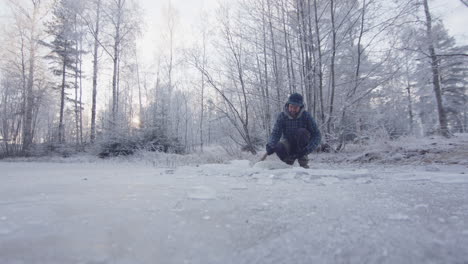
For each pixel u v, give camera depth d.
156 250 0.68
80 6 13.77
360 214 1.05
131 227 0.89
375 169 3.51
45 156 12.96
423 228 0.85
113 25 14.77
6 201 1.37
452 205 1.20
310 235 0.80
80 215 1.05
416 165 3.93
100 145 10.22
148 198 1.44
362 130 6.71
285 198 1.42
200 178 2.52
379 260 0.61
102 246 0.71
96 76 15.60
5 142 13.73
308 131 3.70
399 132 7.06
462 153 4.18
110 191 1.71
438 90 12.81
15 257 0.63
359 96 6.16
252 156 6.54
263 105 7.42
